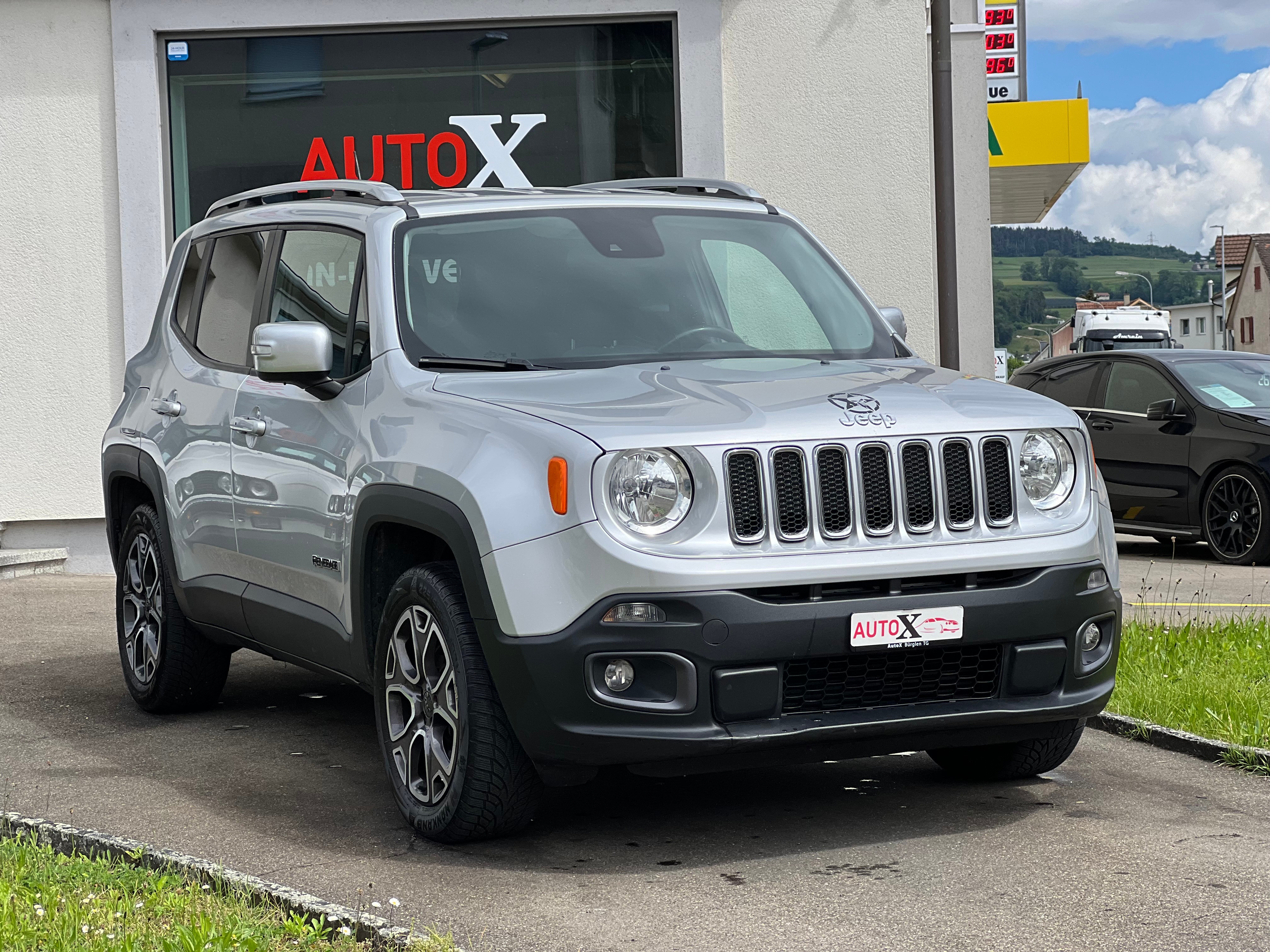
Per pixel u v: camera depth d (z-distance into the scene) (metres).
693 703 4.17
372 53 11.56
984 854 4.46
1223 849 4.50
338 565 5.10
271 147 11.60
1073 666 4.60
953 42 13.17
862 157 11.36
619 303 5.36
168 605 6.43
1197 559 12.73
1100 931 3.78
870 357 5.50
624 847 4.59
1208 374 13.12
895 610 4.32
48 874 4.11
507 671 4.27
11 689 7.11
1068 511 4.67
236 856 4.52
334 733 6.22
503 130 11.60
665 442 4.24
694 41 11.31
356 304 5.35
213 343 6.33
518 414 4.49
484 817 4.49
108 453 6.91
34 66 11.29
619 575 4.14
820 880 4.23
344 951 3.57
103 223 11.34
